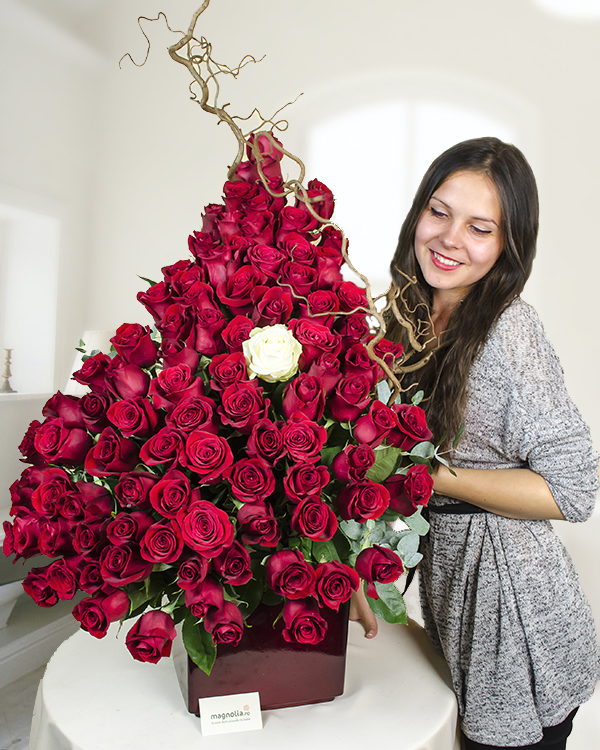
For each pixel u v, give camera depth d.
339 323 0.73
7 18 2.91
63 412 0.67
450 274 1.04
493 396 0.98
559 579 1.00
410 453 0.75
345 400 0.65
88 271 3.44
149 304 0.70
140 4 3.39
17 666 2.19
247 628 0.75
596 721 1.91
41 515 0.64
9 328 3.20
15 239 3.20
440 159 1.07
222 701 0.76
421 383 1.09
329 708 0.81
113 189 3.46
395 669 0.94
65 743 0.75
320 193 0.78
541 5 2.91
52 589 0.66
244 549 0.61
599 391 2.83
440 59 3.09
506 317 0.99
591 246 2.84
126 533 0.59
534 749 0.99
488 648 0.97
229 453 0.59
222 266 0.71
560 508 0.93
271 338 0.64
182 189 3.39
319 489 0.61
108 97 3.46
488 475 0.96
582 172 2.85
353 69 3.21
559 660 0.99
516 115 2.97
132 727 0.76
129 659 0.93
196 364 0.66
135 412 0.61
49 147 3.15
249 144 0.80
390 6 3.15
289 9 3.29
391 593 0.71
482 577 0.98
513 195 0.99
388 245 3.20
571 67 2.88
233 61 3.37
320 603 0.77
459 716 1.03
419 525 0.74
